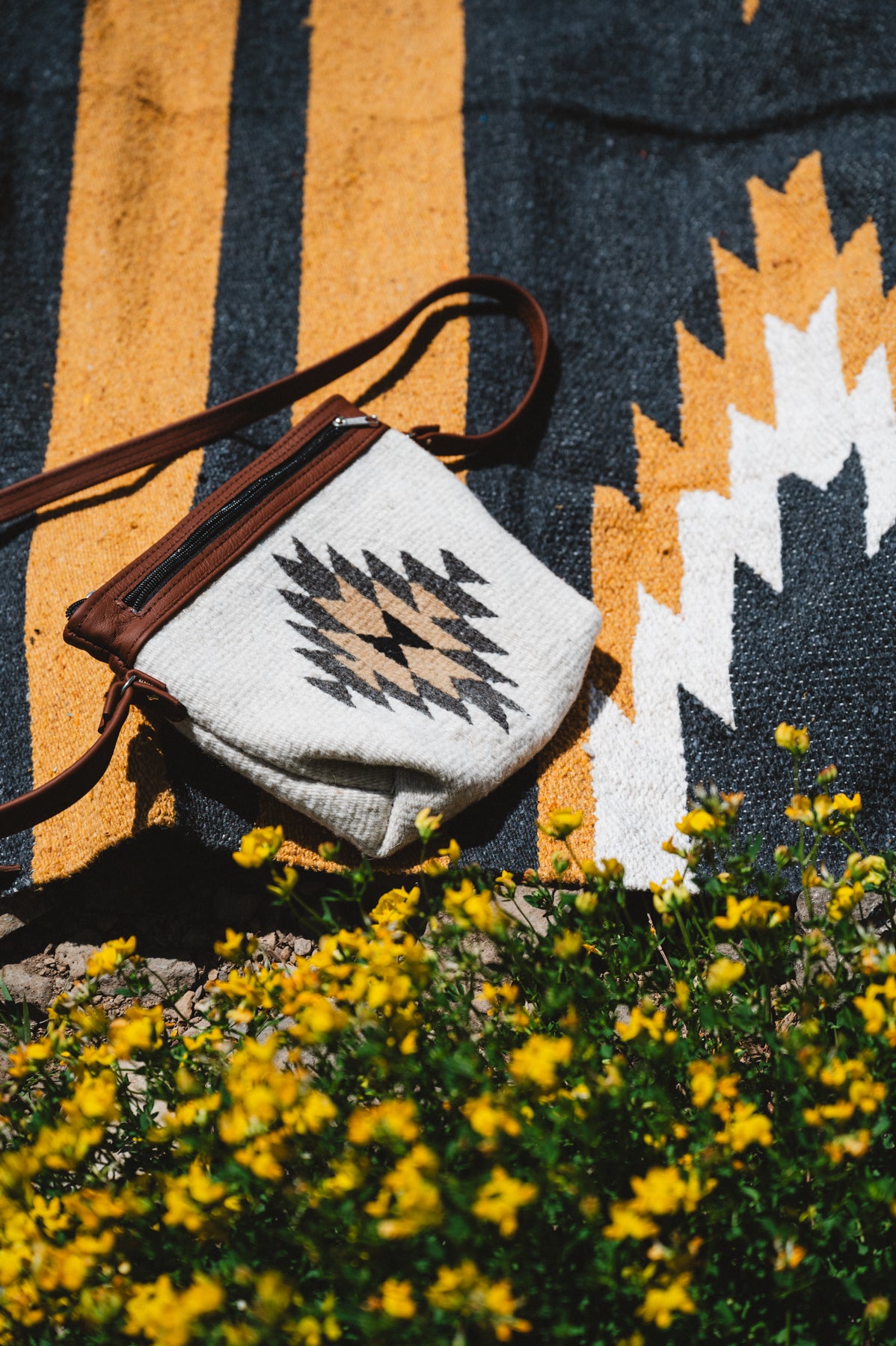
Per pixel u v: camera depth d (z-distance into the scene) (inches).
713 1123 35.6
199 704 50.3
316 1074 40.8
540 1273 35.9
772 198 73.4
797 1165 35.9
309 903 56.4
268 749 50.3
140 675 50.3
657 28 79.1
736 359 69.0
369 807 51.5
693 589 62.2
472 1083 37.1
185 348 70.7
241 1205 37.5
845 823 41.3
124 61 77.9
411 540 56.5
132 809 53.4
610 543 63.8
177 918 56.6
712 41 78.0
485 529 57.9
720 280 71.4
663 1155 38.0
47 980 54.7
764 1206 36.9
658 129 76.7
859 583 58.1
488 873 53.9
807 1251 36.9
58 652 59.3
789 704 56.9
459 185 74.8
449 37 79.7
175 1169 40.7
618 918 43.3
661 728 57.9
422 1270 34.6
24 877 53.9
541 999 42.9
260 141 77.1
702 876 53.1
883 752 54.9
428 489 57.9
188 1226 33.8
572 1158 38.9
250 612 52.6
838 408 64.9
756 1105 38.8
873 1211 36.0
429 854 54.4
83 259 73.4
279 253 73.7
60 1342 37.7
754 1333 37.7
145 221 74.7
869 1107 33.8
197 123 77.5
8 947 55.8
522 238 72.6
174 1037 51.8
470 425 67.9
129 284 72.9
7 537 64.9
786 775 55.6
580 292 71.9
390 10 80.6
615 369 69.4
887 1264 37.3
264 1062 36.3
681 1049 37.0
